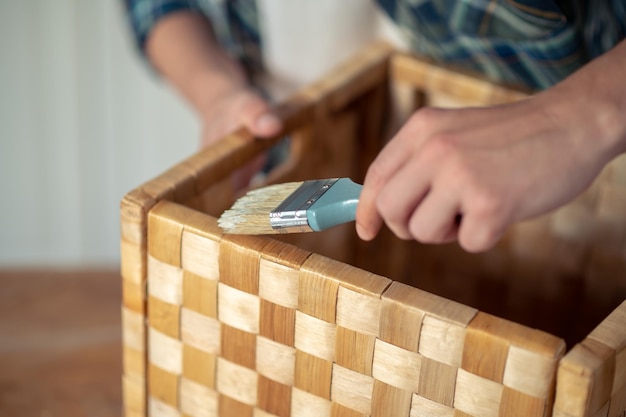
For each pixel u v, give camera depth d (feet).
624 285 2.64
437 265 2.98
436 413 1.72
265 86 3.24
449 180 1.58
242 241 1.82
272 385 1.92
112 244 5.23
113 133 4.86
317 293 1.74
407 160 1.67
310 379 1.85
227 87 2.90
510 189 1.58
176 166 2.11
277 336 1.85
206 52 3.05
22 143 4.88
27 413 3.17
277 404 1.93
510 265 2.83
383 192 1.65
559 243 2.71
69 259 5.24
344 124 2.81
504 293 2.88
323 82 2.66
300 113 2.52
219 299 1.90
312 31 3.05
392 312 1.68
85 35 4.56
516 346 1.58
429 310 1.65
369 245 2.99
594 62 1.74
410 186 1.62
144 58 3.32
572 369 1.53
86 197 5.07
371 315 1.70
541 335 1.59
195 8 3.23
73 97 4.74
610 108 1.66
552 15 2.30
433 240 1.66
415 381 1.72
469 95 2.72
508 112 1.66
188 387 2.06
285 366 1.88
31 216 5.12
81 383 3.35
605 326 1.63
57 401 3.24
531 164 1.60
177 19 3.15
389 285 1.70
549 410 1.60
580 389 1.53
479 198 1.56
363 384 1.78
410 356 1.70
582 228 2.65
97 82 4.70
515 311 2.88
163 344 2.04
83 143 4.89
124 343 2.11
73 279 4.11
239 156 2.27
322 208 1.74
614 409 1.68
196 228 1.86
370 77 2.78
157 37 3.15
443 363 1.67
